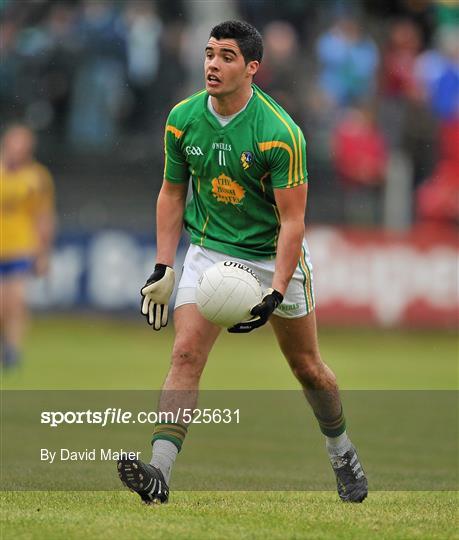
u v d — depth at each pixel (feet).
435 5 245.65
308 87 215.51
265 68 212.23
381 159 212.02
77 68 214.90
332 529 58.54
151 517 60.70
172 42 217.56
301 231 66.39
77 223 205.77
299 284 68.59
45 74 214.07
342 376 151.74
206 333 66.80
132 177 213.05
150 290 69.21
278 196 66.18
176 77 217.56
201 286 64.85
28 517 60.39
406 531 58.54
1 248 159.02
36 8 218.38
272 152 65.46
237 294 64.23
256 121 65.82
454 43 236.43
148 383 139.03
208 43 65.31
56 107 214.69
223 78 64.64
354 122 213.87
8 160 163.84
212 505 66.59
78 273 200.13
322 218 210.59
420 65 226.38
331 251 200.54
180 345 66.64
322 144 212.64
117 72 216.13
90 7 219.41
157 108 217.15
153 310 69.97
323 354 176.86
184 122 67.05
